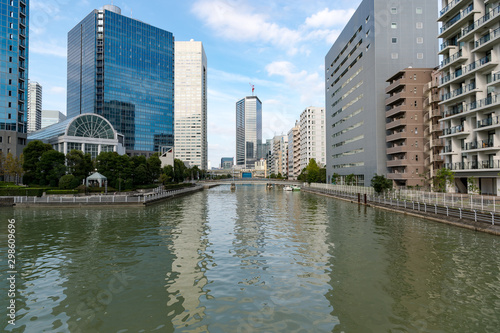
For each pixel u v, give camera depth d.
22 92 80.94
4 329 11.11
